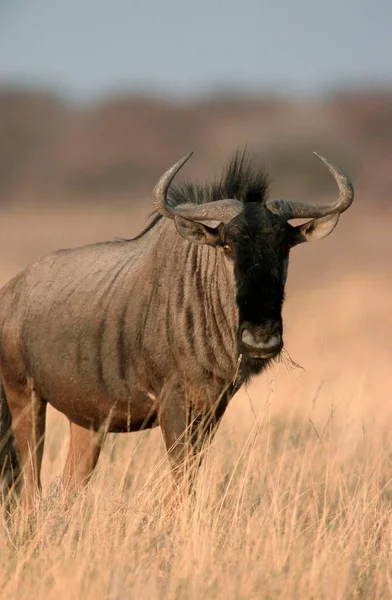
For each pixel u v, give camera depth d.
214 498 24.39
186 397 25.59
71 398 27.64
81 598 19.12
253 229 24.47
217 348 25.31
